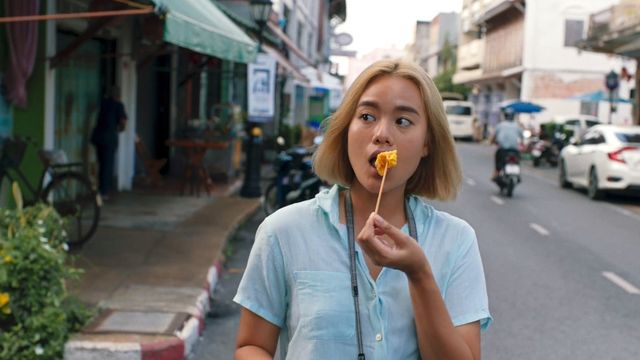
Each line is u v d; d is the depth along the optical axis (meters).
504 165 18.08
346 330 2.03
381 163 2.00
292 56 33.69
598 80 44.75
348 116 2.17
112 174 13.70
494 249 11.15
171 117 17.69
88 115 13.20
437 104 2.15
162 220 11.51
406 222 2.19
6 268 5.28
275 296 2.16
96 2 9.20
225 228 11.09
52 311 5.45
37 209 6.28
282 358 2.21
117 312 6.45
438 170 2.25
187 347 5.94
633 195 18.42
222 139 16.41
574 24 44.62
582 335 6.84
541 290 8.55
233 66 20.56
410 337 2.04
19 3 9.14
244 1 20.20
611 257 10.73
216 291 8.06
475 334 2.10
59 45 11.85
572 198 18.25
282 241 2.14
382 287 2.05
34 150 10.12
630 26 22.42
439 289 2.01
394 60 2.17
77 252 8.88
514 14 48.75
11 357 5.21
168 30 7.96
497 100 54.69
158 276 7.89
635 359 6.22
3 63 9.17
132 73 14.89
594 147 18.08
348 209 2.17
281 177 12.81
